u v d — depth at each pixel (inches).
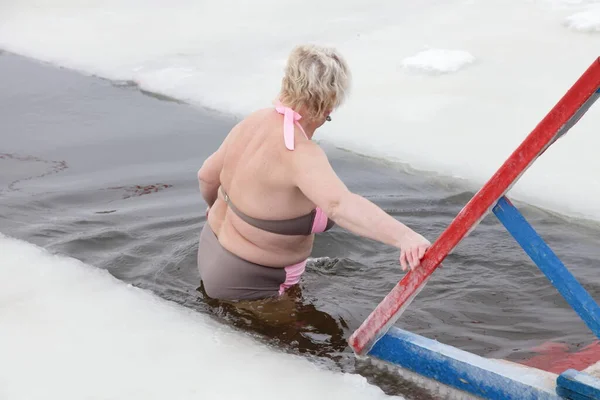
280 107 147.3
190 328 150.9
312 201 142.9
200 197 218.2
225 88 309.4
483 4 371.9
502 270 174.1
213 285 158.4
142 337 147.7
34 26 398.0
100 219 204.7
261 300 159.3
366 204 133.3
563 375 113.3
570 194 215.8
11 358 140.4
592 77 106.5
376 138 258.7
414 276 127.0
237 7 408.2
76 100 303.7
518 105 272.1
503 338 146.9
